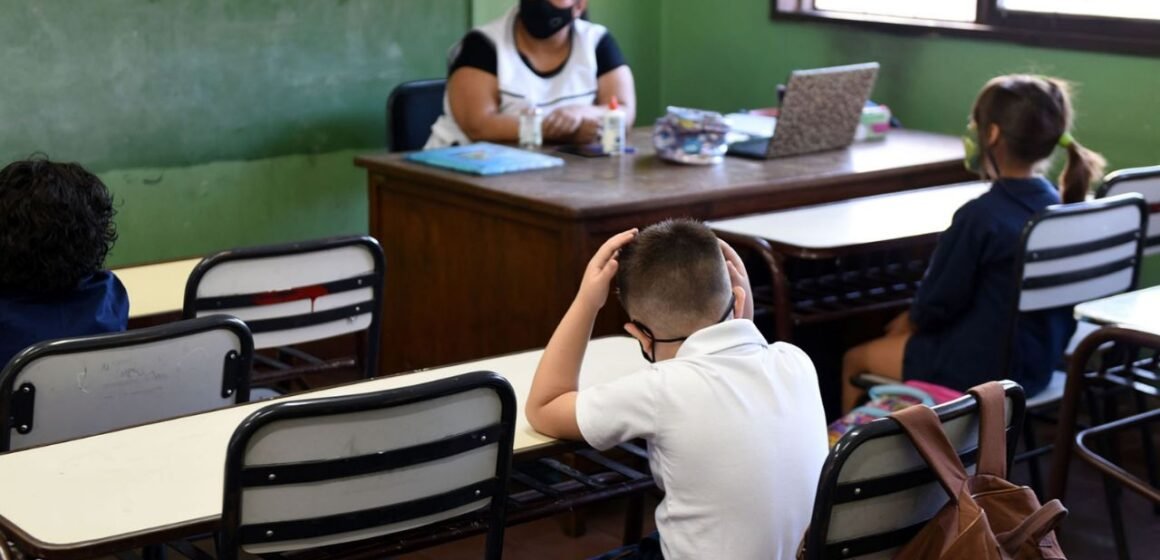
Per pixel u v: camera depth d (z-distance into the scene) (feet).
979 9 14.21
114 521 5.22
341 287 8.54
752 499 5.65
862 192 12.10
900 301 10.70
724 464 5.64
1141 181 10.50
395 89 14.11
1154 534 10.19
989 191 9.30
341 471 5.52
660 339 6.04
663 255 5.95
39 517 5.23
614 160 12.43
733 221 10.33
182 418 6.32
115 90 13.89
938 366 9.43
